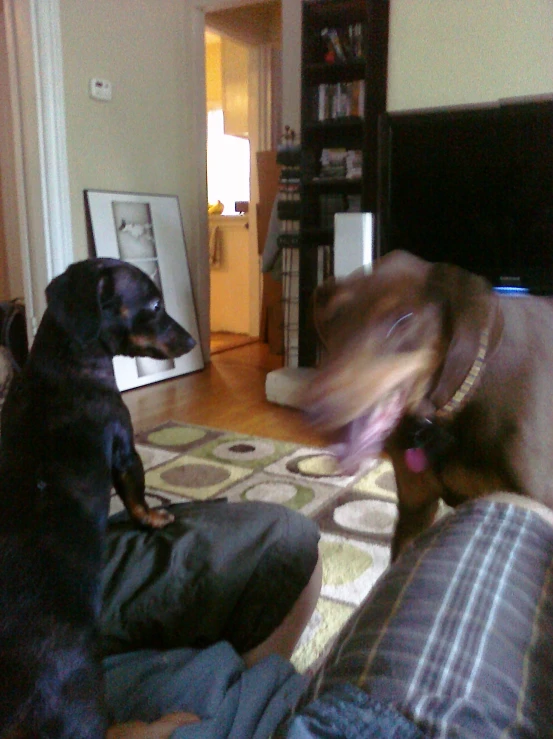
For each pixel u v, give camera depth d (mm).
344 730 421
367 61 2924
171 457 2486
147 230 3740
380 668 461
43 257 3254
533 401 885
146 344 1640
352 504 2037
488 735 403
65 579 899
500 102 2594
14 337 3441
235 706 899
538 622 517
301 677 1012
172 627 1138
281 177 3463
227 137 5691
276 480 2244
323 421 771
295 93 3555
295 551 1212
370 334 791
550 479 905
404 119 2793
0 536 931
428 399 848
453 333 815
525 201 2623
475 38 2689
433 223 2826
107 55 3449
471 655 463
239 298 5328
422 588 542
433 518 1108
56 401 1253
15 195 3752
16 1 3020
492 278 2748
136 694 919
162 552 1197
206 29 4176
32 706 757
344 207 3445
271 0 3686
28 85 3098
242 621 1181
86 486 1123
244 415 3061
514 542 613
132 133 3666
